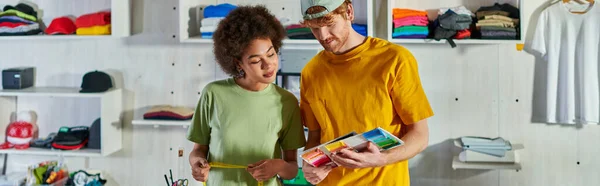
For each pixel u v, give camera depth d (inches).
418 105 72.6
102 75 140.5
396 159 69.1
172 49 141.9
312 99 77.3
